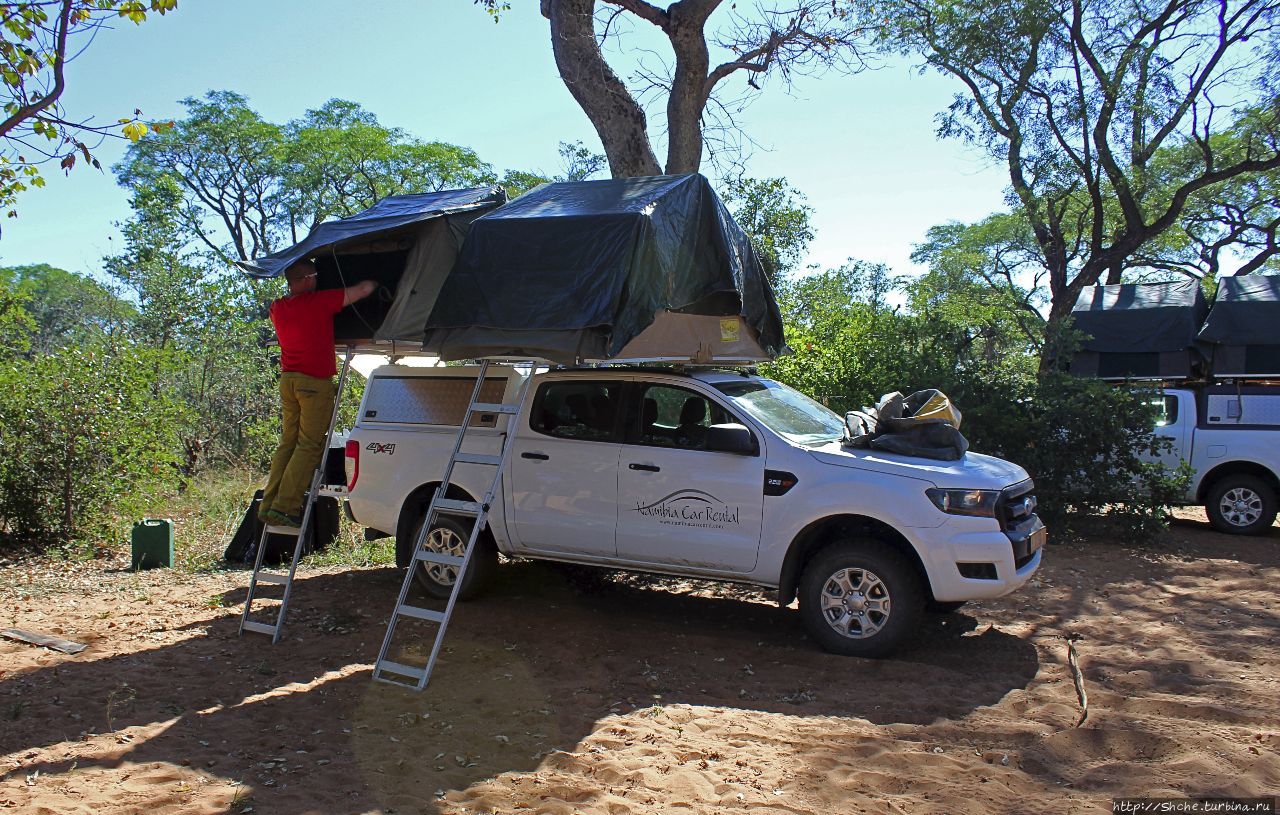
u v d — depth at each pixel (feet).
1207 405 35.73
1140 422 32.78
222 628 22.09
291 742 15.10
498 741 15.15
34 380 33.60
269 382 55.01
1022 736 15.35
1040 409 34.06
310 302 20.77
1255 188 78.48
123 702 16.89
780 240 55.31
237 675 18.60
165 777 13.61
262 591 26.02
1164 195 68.39
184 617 23.16
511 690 17.74
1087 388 33.58
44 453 33.04
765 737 15.26
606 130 33.53
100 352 35.70
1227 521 35.19
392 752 14.69
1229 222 83.35
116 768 13.97
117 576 28.66
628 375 22.89
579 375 23.32
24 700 16.97
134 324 53.57
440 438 24.34
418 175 115.55
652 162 33.88
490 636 21.40
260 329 56.75
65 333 53.42
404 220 20.51
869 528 20.44
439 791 13.25
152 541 30.14
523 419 23.58
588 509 22.44
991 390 34.73
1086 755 14.66
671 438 22.06
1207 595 25.39
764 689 18.02
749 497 20.81
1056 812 12.56
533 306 18.72
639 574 27.73
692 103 34.63
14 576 28.63
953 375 35.09
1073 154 64.59
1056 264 70.90
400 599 18.80
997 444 34.17
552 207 20.39
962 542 19.13
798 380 37.81
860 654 19.74
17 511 32.99
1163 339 41.29
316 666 19.27
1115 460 33.50
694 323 23.63
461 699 17.22
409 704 16.94
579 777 13.75
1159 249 89.40
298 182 117.19
